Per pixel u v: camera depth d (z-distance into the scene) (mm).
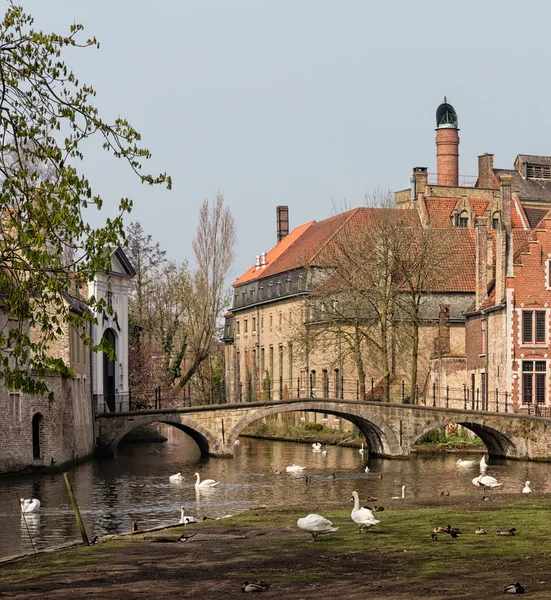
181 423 64938
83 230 21156
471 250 85062
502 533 25000
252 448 76562
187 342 90375
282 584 19250
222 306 84500
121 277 74812
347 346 83375
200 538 26375
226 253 83688
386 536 25406
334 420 86750
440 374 75812
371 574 20094
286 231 124375
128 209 21422
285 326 99312
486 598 17344
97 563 22547
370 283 71312
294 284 96812
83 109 21469
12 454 50281
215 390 94062
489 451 66688
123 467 57312
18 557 24375
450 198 97875
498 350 69625
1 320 47062
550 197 109500
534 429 63000
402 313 78625
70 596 18703
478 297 73625
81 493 44031
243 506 39781
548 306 68188
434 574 19875
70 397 56875
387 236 71188
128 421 64875
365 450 69375
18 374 21453
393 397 79375
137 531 28797
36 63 21000
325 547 23875
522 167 110562
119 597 18453
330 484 48062
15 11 20969
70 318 21312
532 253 68250
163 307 94875
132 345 89938
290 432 88562
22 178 21062
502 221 69375
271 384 103188
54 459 53844
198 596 18328
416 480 49781
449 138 106812
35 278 21125
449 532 25203
